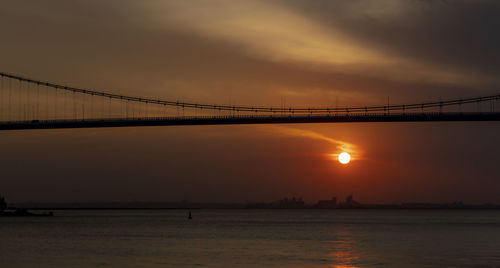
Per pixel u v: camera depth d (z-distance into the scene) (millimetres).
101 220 140750
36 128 110000
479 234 81750
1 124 109562
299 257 49688
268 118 107000
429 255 51281
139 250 55750
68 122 109625
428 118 104562
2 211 162625
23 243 63719
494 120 103562
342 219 161625
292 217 188250
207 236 76188
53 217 164125
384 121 105375
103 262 46438
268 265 44594
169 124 109375
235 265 44625
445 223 126812
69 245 61094
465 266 43812
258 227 103625
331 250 55906
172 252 53812
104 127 110500
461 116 103625
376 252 54000
